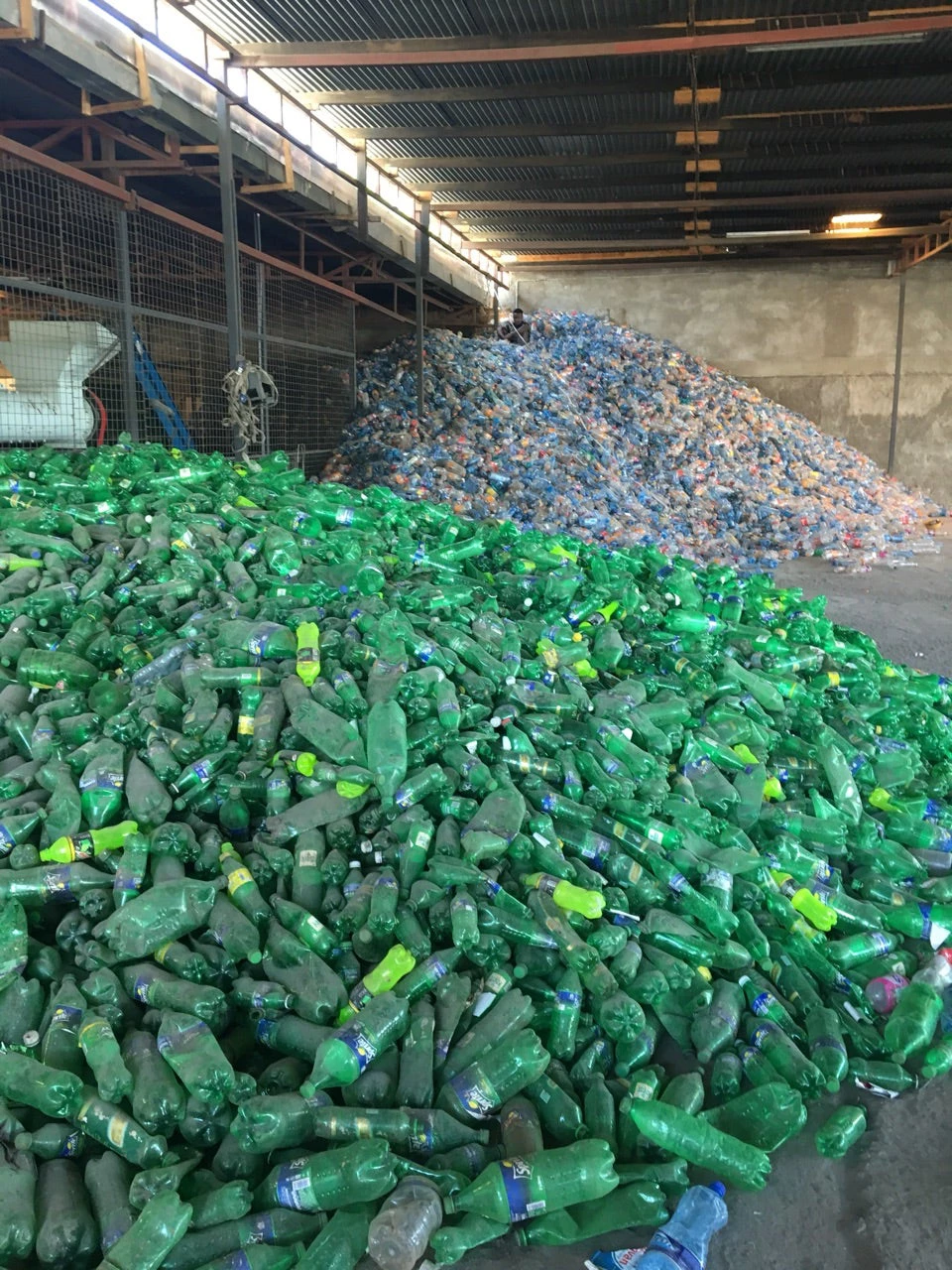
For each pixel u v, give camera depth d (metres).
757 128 11.03
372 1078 2.44
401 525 5.96
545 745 3.51
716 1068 2.69
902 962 3.18
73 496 5.41
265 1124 2.21
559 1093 2.49
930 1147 2.57
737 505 13.85
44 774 2.94
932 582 10.77
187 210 11.78
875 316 19.77
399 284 15.64
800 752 4.27
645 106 10.76
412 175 13.27
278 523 5.42
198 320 9.80
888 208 15.65
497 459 12.93
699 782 3.72
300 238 12.96
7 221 7.65
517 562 5.45
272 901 2.77
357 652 3.52
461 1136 2.35
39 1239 1.98
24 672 3.50
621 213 15.71
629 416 15.94
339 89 10.04
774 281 19.97
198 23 7.77
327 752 3.10
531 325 18.78
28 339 7.57
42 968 2.56
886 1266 2.20
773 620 5.79
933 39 8.97
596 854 3.18
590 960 2.71
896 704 5.11
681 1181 2.34
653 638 4.89
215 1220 2.10
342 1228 2.11
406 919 2.75
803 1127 2.62
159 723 3.19
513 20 8.42
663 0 8.14
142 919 2.55
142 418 9.37
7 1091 2.22
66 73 6.90
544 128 11.13
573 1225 2.23
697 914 3.12
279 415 12.55
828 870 3.62
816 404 20.27
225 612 3.90
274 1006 2.52
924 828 3.99
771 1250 2.23
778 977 3.08
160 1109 2.19
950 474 20.00
